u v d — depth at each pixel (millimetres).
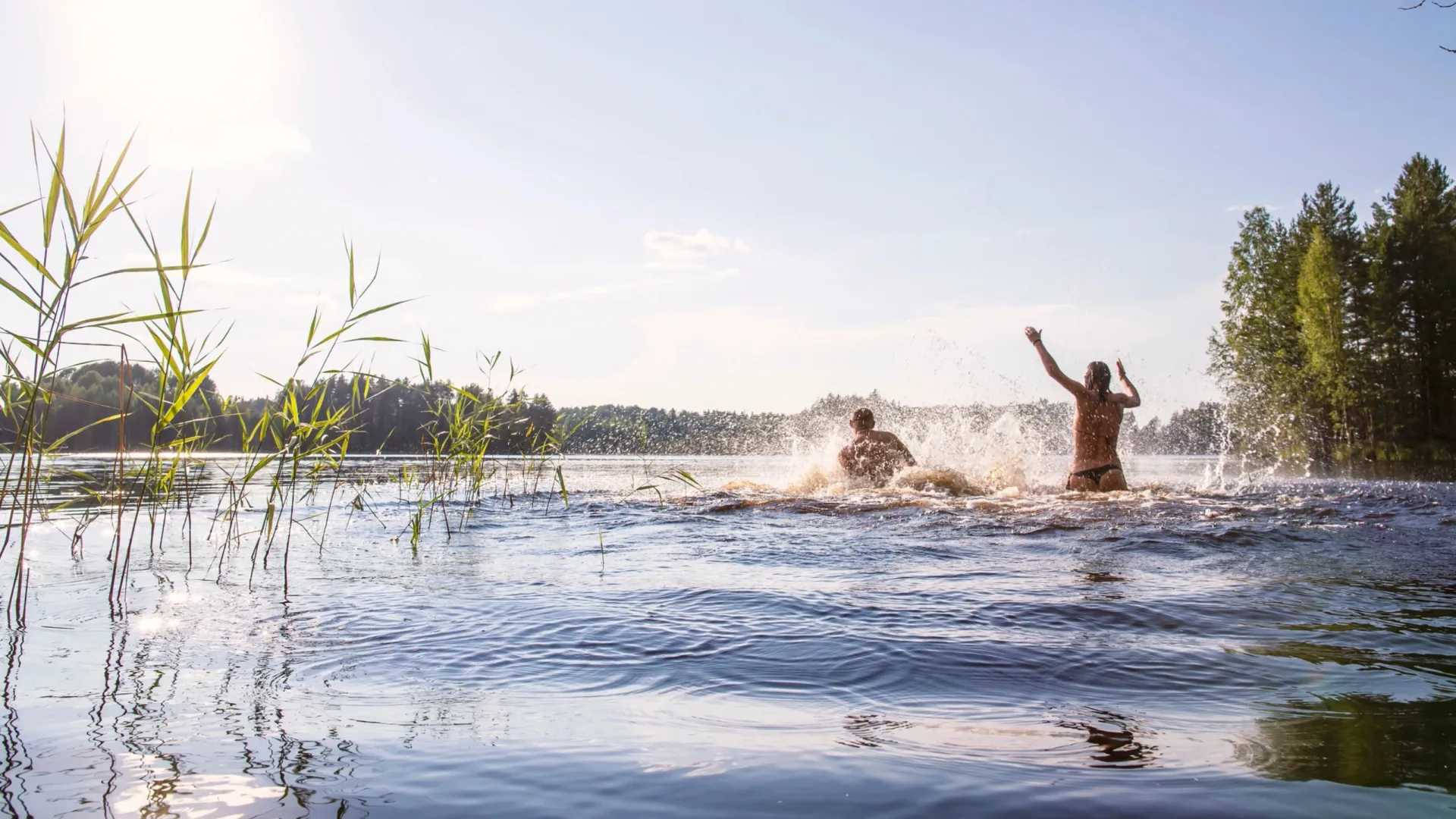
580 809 1265
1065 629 2561
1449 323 35031
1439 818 1198
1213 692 1919
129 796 1306
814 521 6012
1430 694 1886
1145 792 1317
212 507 7215
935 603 2963
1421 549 4219
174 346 3430
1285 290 36000
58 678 2055
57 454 3125
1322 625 2607
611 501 7836
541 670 2152
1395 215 37812
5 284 2771
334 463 5023
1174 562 3902
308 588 3381
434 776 1412
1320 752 1508
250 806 1268
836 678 2068
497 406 7062
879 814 1235
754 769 1443
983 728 1680
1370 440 33438
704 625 2654
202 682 2031
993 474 8930
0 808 1244
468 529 5812
